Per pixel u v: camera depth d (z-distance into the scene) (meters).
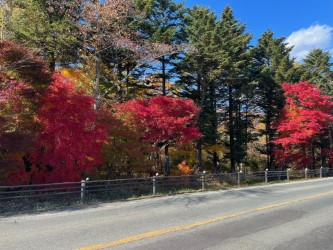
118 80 21.89
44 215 9.29
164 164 24.34
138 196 13.82
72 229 7.49
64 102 12.30
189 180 17.95
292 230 7.59
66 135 12.08
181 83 27.03
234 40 27.97
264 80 33.03
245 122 34.59
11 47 11.45
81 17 19.48
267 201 12.44
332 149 36.16
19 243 6.30
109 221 8.45
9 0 19.67
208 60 24.03
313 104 28.11
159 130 16.84
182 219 8.74
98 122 14.71
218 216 9.18
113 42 19.08
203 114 26.25
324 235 7.16
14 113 12.06
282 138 29.42
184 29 25.77
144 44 21.12
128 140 16.61
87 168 13.20
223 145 31.55
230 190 16.83
